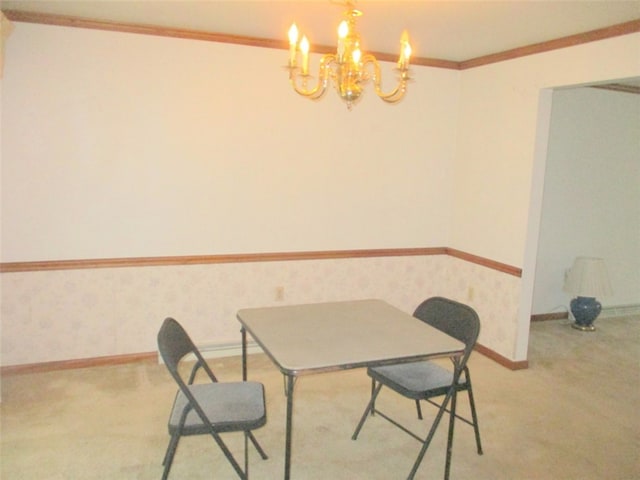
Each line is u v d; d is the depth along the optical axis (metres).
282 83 3.49
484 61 3.71
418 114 3.93
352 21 1.97
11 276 3.09
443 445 2.56
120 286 3.32
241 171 3.49
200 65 3.29
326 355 1.94
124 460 2.33
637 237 4.97
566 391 3.22
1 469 2.23
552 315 4.77
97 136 3.15
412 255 4.10
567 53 3.04
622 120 4.69
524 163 3.40
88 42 3.04
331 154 3.71
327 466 2.35
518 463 2.41
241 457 2.40
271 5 2.62
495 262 3.68
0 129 2.96
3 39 2.70
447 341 2.14
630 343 4.16
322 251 3.81
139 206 3.30
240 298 3.62
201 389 2.17
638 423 2.83
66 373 3.22
